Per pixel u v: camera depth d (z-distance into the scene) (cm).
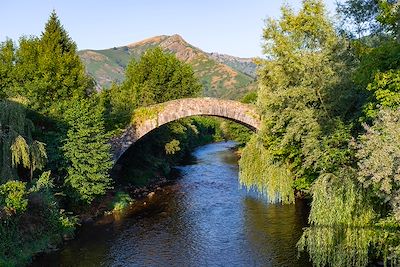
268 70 2786
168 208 3019
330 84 2331
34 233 2084
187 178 4278
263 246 2134
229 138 9206
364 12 2386
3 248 1831
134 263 1988
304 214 2630
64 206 2620
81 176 2512
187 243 2255
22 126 2209
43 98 3053
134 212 2923
